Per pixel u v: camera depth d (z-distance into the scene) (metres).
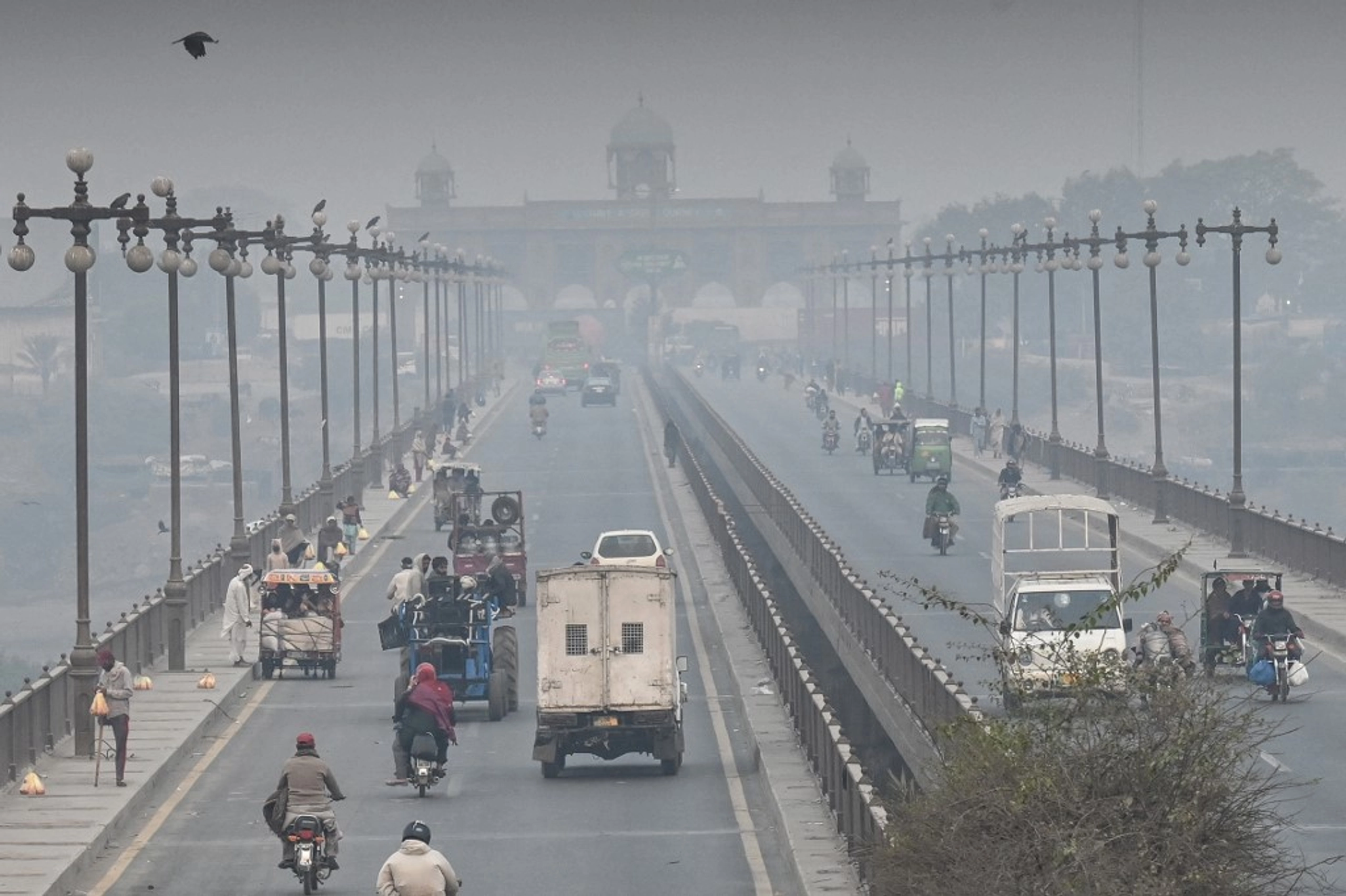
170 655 150.25
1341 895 81.44
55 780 111.62
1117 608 134.38
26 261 116.06
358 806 107.81
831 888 82.44
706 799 108.12
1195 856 65.75
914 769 96.81
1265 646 131.12
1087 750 67.50
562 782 113.88
